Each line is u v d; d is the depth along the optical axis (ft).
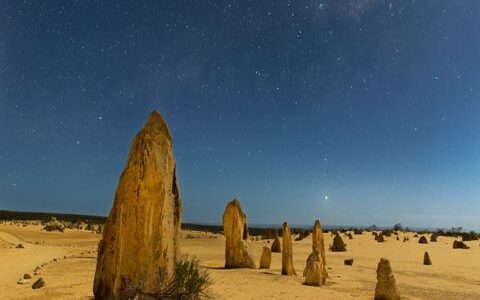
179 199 42.11
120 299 35.01
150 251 36.42
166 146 39.93
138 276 35.27
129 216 36.73
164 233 37.47
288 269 70.33
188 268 38.70
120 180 38.24
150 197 37.19
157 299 34.86
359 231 241.96
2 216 296.30
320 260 61.26
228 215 81.92
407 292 59.06
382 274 50.29
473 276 79.97
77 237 189.67
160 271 36.50
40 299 39.68
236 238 80.64
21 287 47.37
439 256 122.42
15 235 173.06
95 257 96.43
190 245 155.12
